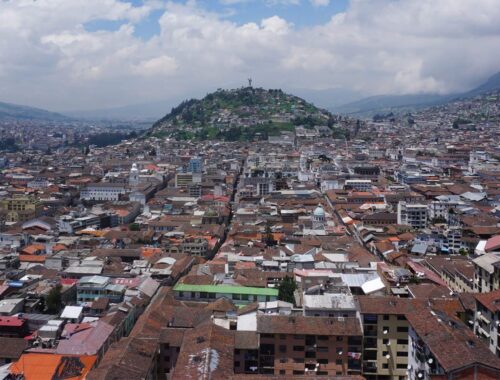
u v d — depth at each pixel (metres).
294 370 148.50
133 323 196.12
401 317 151.00
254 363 148.88
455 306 160.62
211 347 135.50
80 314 191.00
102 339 169.00
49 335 174.88
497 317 143.38
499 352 141.38
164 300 193.50
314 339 148.62
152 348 147.50
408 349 145.00
